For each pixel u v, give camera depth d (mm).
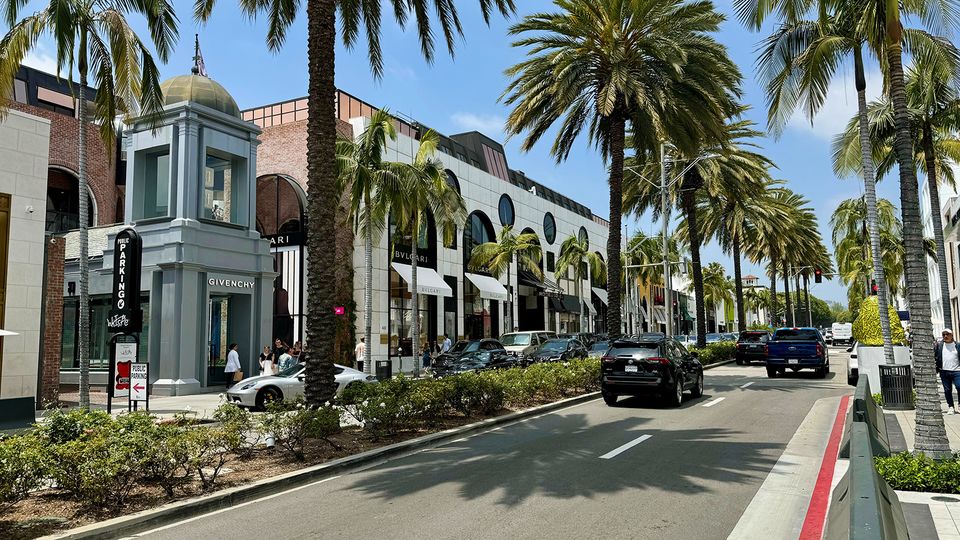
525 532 6219
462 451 10594
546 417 14781
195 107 23016
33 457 6801
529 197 49438
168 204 23125
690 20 21266
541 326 49281
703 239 42000
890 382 14547
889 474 7699
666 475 8562
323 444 10523
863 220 53062
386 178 24719
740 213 36938
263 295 25047
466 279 40281
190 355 22078
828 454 9945
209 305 23609
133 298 15562
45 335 17734
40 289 15930
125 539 6320
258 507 7453
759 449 10359
